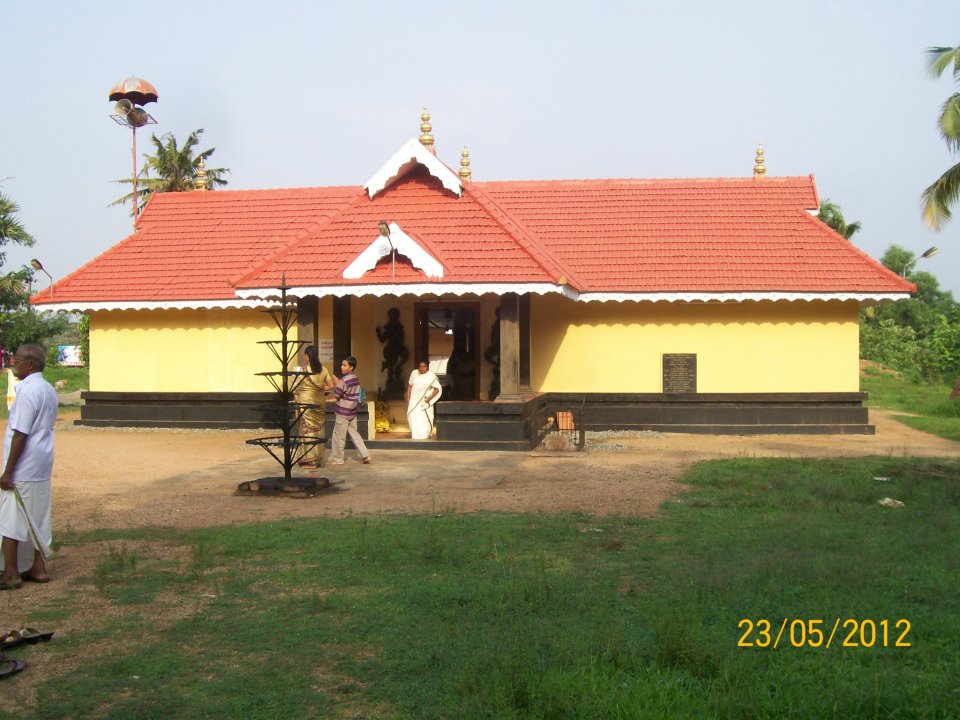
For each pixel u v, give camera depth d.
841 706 4.88
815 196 21.31
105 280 21.16
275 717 4.98
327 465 14.51
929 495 10.73
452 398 19.11
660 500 10.99
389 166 17.72
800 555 7.78
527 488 12.13
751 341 19.53
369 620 6.49
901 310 64.25
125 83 26.84
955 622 6.13
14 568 7.48
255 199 23.22
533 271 15.89
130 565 8.15
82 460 15.35
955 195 23.19
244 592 7.27
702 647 5.52
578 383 19.97
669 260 19.66
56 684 5.45
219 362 21.11
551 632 6.08
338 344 17.67
